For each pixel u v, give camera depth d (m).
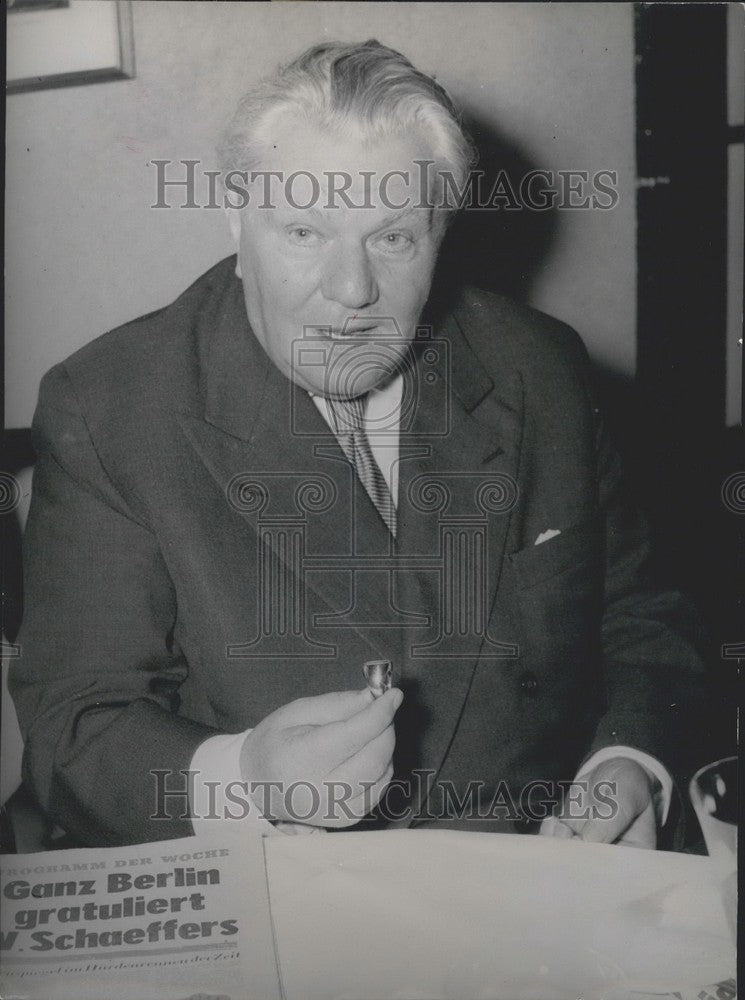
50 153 0.97
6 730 0.96
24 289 0.97
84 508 0.95
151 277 0.98
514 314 1.03
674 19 1.02
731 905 0.77
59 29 0.96
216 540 0.95
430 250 0.96
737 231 1.05
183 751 0.91
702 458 1.06
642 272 1.05
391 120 0.93
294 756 0.88
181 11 0.96
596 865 0.82
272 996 0.71
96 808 0.92
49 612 0.95
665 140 1.04
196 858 0.85
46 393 0.96
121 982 0.74
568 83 1.02
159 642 0.95
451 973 0.71
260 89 0.95
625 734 1.00
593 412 1.04
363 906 0.77
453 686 0.98
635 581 1.04
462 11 1.00
